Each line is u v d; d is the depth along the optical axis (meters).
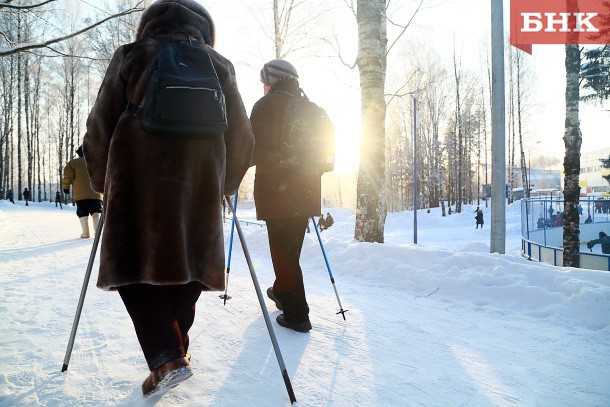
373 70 6.76
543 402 1.84
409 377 2.07
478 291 3.89
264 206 2.71
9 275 4.43
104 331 2.66
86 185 8.25
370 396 1.85
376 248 5.37
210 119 1.58
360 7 6.88
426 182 43.47
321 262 5.70
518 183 62.03
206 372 2.05
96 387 1.86
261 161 2.67
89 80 35.25
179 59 1.63
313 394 1.85
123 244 1.57
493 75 6.83
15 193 60.22
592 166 58.31
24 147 50.88
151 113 1.52
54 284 4.04
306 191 2.77
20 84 34.62
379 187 6.67
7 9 6.92
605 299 3.20
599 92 20.91
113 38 18.20
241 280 4.41
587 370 2.22
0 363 2.11
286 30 11.23
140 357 2.23
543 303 3.51
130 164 1.59
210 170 1.72
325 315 3.17
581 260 9.87
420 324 3.03
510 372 2.18
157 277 1.56
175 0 1.83
